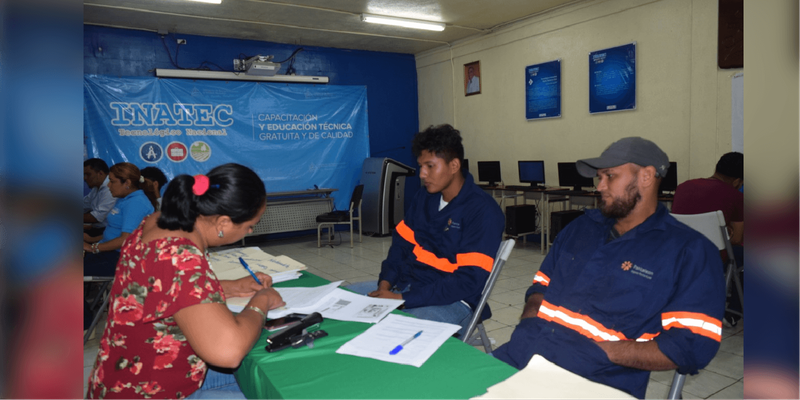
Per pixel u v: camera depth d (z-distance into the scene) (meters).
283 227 6.78
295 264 2.03
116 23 5.95
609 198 1.39
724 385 2.46
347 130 7.59
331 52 7.61
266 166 7.01
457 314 1.87
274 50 7.16
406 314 1.58
